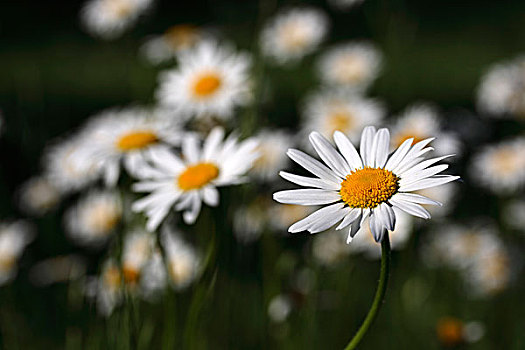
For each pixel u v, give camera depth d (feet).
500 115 3.19
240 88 2.69
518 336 2.67
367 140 2.08
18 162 3.25
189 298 2.47
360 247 2.59
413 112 2.80
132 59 3.46
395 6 2.95
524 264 2.82
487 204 3.26
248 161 2.26
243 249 2.53
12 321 2.46
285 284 2.55
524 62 3.26
